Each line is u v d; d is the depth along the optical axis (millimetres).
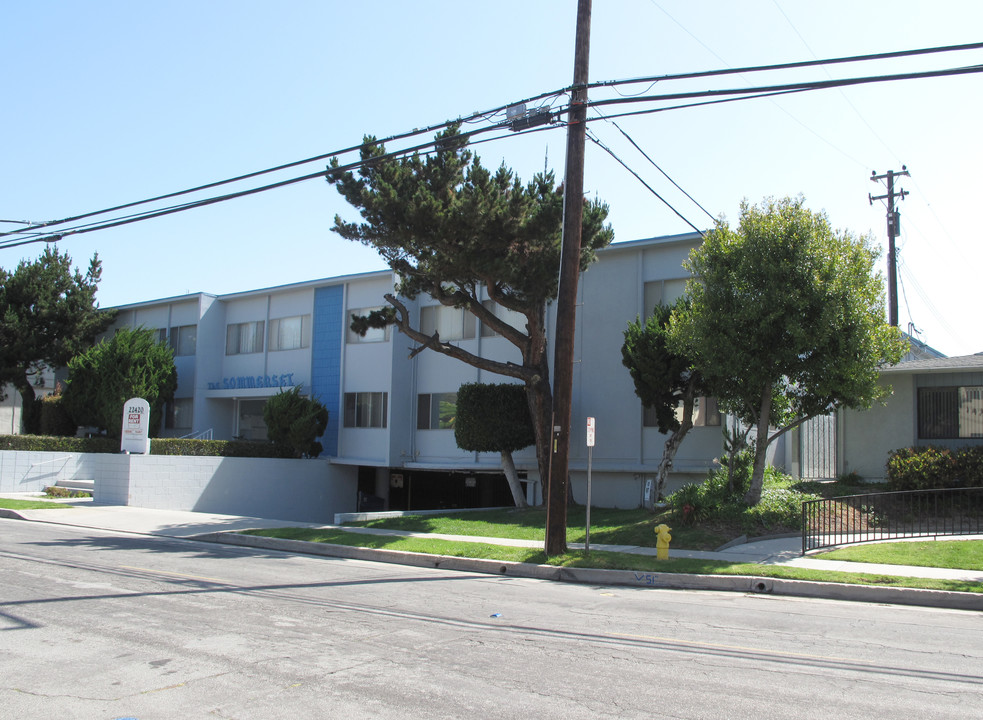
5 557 12867
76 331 33969
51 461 27438
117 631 7793
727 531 15734
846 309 15227
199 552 14758
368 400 29438
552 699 5766
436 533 18172
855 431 20875
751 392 17062
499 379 26328
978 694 6039
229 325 34938
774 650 7477
